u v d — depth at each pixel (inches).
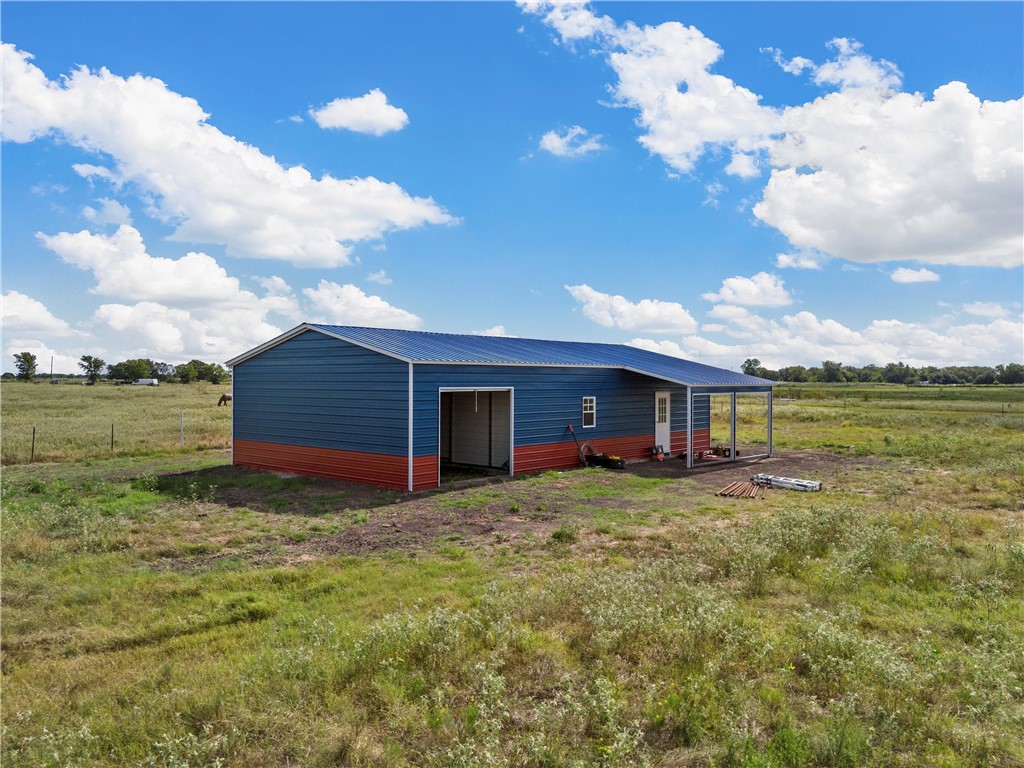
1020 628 264.1
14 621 278.5
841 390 3531.0
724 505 543.8
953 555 366.3
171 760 158.6
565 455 772.6
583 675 222.1
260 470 745.0
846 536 384.2
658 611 255.4
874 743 181.5
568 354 866.8
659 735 188.1
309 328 696.4
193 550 393.7
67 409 1814.7
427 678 218.5
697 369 967.6
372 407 633.6
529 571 351.3
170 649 250.7
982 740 179.3
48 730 186.4
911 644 251.3
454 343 770.8
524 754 176.2
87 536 394.3
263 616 288.0
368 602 299.9
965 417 1599.4
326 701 202.7
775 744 178.5
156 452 890.7
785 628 262.4
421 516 493.0
